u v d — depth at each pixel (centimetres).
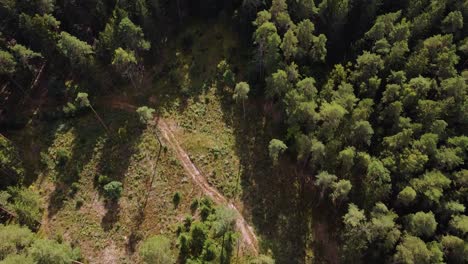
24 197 7844
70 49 8575
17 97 9531
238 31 10150
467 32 8856
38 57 9475
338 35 9250
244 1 9206
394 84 7944
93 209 8075
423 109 7731
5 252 6775
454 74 8112
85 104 8788
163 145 8806
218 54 10144
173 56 10200
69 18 9469
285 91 8288
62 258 6769
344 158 7394
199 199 8131
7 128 9181
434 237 7050
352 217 6956
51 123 9256
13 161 8344
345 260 7525
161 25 10038
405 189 6931
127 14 9112
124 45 9081
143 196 8169
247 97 9100
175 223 7825
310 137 7906
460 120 7762
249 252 7575
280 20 8794
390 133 7912
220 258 7325
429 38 8394
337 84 8581
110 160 8650
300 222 8075
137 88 9725
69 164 8650
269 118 9131
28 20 8625
